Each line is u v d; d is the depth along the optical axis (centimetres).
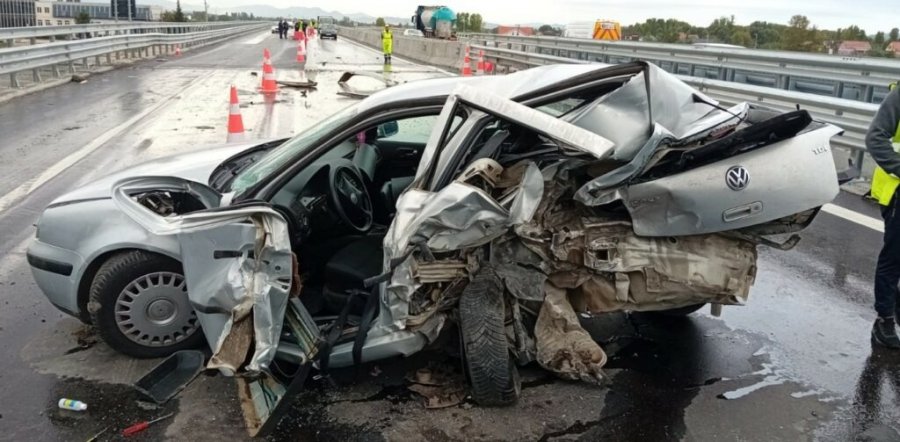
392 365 368
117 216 372
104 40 2078
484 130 354
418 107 349
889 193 378
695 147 326
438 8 4506
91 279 376
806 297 471
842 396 345
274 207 359
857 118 755
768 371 369
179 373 358
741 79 1156
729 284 346
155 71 2152
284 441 305
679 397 343
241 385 306
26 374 359
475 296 326
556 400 338
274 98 1499
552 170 333
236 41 5056
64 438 304
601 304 355
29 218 618
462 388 346
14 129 1070
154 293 372
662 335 410
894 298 389
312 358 310
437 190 328
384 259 321
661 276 340
